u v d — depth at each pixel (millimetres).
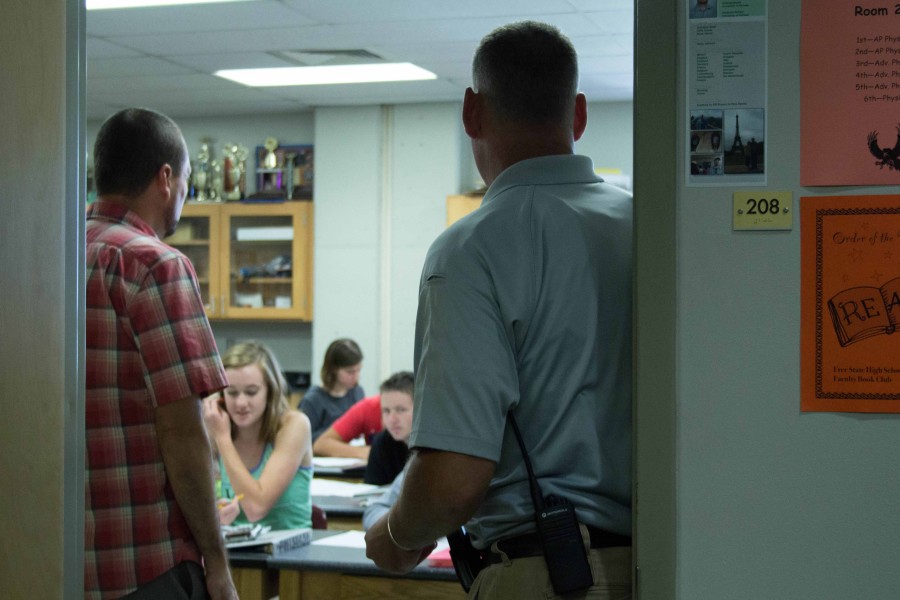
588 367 1256
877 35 1167
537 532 1250
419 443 1202
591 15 4395
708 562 1178
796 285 1174
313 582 2732
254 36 4836
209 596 1783
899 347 1159
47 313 1306
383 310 6523
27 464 1265
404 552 1424
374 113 6527
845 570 1161
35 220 1286
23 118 1265
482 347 1222
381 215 6531
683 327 1188
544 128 1360
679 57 1192
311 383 6816
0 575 1219
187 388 1720
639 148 1196
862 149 1167
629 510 1285
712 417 1181
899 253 1159
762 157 1181
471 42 4914
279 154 6836
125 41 4938
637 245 1196
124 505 1712
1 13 1230
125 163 1852
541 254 1269
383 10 4359
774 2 1182
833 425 1167
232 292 6723
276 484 3221
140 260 1737
